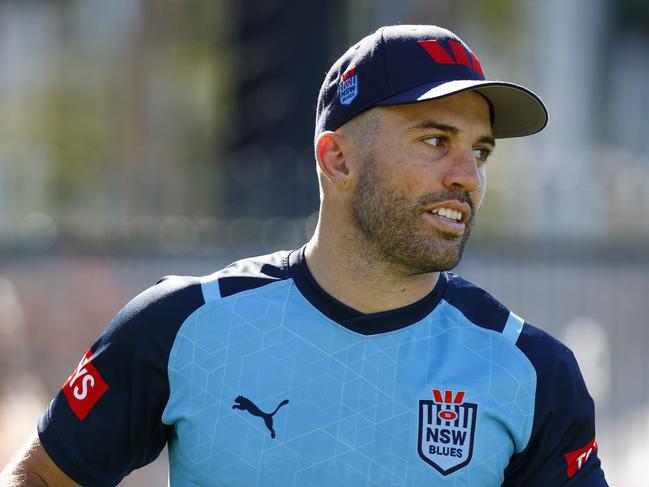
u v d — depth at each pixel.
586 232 30.14
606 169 31.73
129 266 28.33
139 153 44.09
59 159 32.56
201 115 48.16
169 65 49.44
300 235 28.12
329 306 10.03
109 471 10.39
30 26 54.38
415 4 42.53
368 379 9.87
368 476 9.66
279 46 29.31
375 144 9.83
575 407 10.14
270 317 10.08
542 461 10.15
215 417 9.83
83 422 10.24
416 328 10.07
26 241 28.67
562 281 28.34
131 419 10.20
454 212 9.83
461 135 9.80
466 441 9.80
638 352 27.66
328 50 29.12
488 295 10.61
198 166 31.81
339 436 9.73
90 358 10.36
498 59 53.25
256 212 28.67
